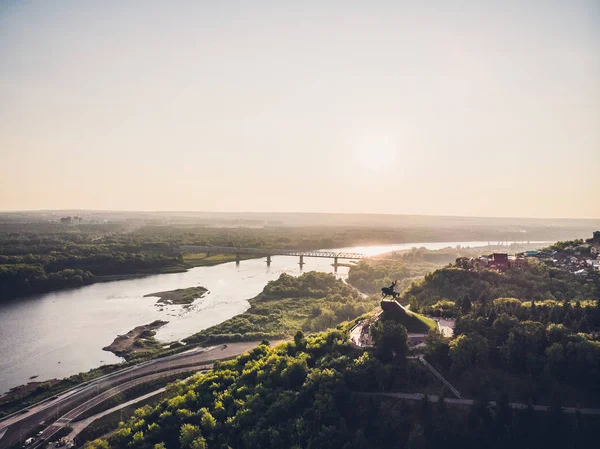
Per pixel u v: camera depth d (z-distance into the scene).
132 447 139.00
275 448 129.62
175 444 141.62
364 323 197.12
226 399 153.88
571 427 115.81
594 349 136.00
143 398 191.00
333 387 141.38
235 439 136.75
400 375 142.50
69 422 172.12
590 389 130.62
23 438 162.38
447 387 137.00
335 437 125.88
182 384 177.38
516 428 116.44
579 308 172.12
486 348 143.38
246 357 184.62
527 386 133.00
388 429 124.31
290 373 154.62
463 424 123.50
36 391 196.50
